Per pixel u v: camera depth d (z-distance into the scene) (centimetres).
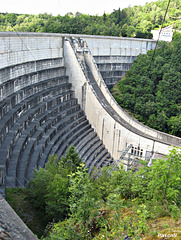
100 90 6538
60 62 6431
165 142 5053
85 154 5144
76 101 6406
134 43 9100
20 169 3225
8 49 4269
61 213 2412
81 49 6719
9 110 3941
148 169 2227
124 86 7488
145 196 2048
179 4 15550
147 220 1706
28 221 2378
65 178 2638
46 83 5541
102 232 1498
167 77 7506
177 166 1689
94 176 3591
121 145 5622
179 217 1612
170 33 10288
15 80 4375
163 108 6912
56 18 11856
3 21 12550
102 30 10788
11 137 3428
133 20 13350
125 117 5700
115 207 1427
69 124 5519
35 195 2569
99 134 6069
